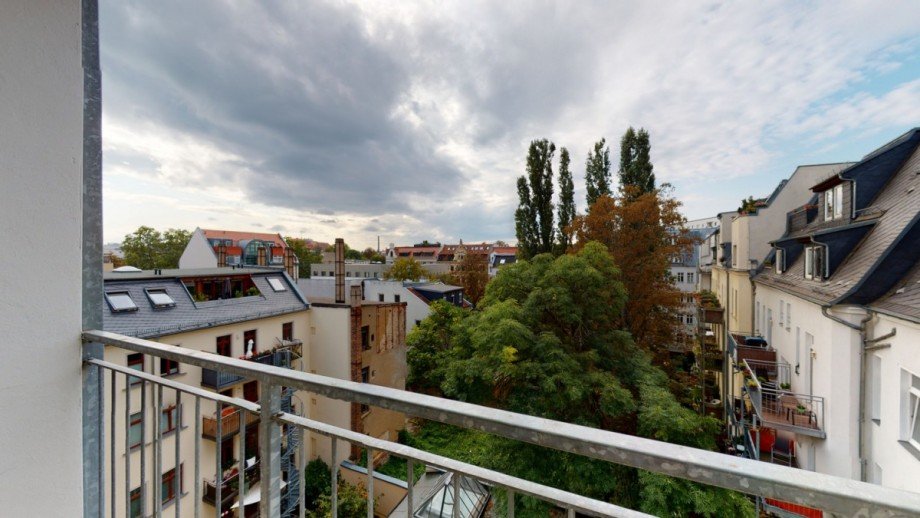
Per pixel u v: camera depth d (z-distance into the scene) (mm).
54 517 1193
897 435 5809
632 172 19516
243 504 1099
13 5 1106
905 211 7180
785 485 533
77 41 1256
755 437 10164
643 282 14344
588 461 7688
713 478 574
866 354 6672
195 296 11180
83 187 1298
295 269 22438
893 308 5934
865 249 7738
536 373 8797
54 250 1198
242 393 10602
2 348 1084
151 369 1268
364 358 14961
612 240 15086
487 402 10328
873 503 489
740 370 11539
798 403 8664
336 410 13023
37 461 1153
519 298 11602
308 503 10969
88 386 1294
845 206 9070
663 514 6816
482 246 71938
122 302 9180
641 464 623
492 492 5094
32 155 1142
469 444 14039
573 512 727
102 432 1324
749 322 15305
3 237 1085
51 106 1185
